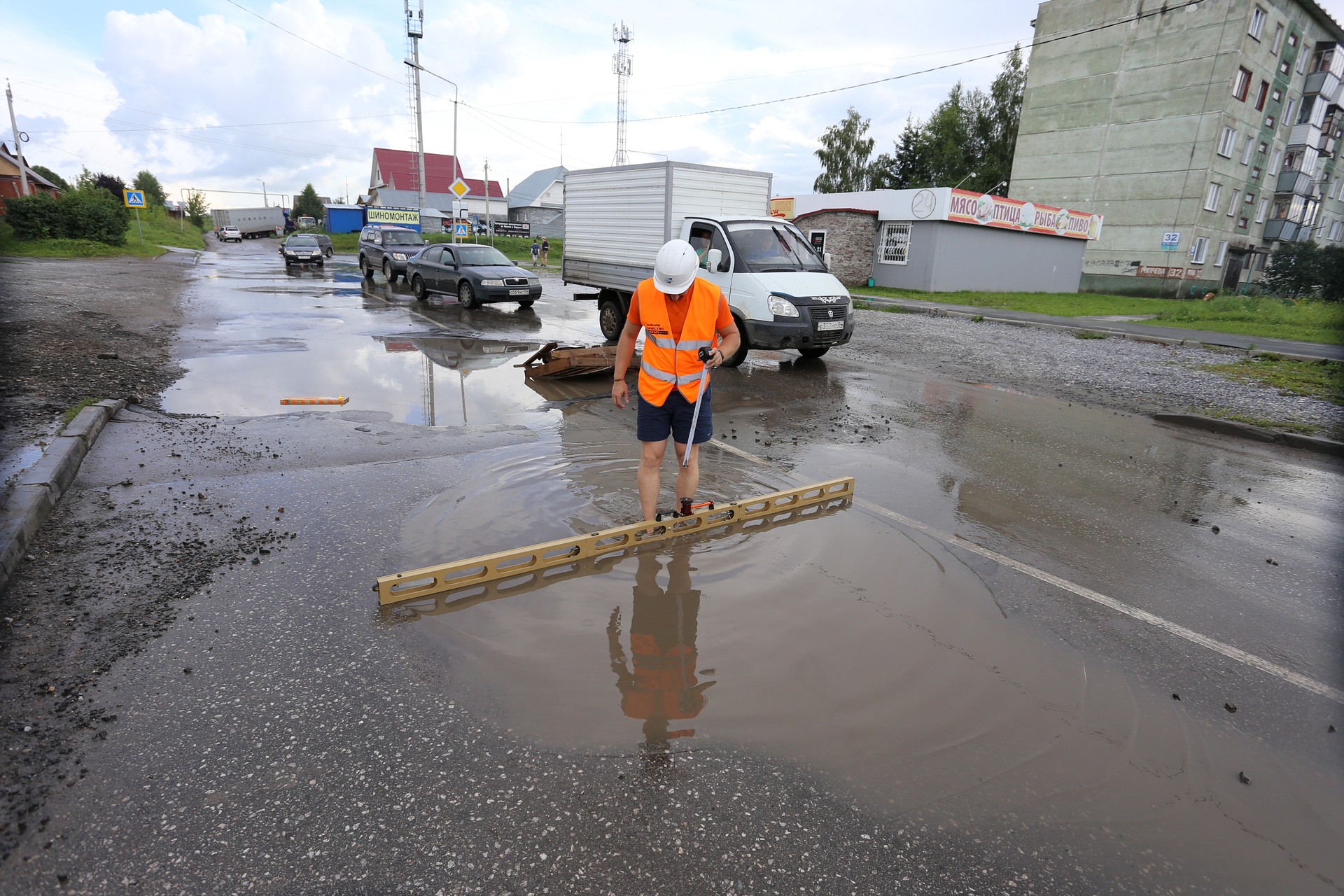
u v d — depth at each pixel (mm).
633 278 11328
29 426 5512
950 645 3178
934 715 2689
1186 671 3092
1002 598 3639
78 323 10781
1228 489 5641
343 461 5324
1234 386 9656
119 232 33625
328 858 2000
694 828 2141
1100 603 3662
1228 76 30641
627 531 4004
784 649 3078
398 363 9477
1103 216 35312
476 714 2604
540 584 3584
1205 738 2656
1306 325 18391
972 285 27406
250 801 2191
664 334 3895
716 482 5137
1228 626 3500
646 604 3420
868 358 11227
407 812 2164
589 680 2814
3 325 9953
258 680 2768
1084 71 35250
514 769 2344
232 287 19391
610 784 2295
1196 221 32531
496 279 15664
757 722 2600
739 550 4043
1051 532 4570
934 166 48594
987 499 5105
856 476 5469
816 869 2018
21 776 2248
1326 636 3439
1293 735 2707
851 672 2932
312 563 3719
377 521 4254
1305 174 37656
